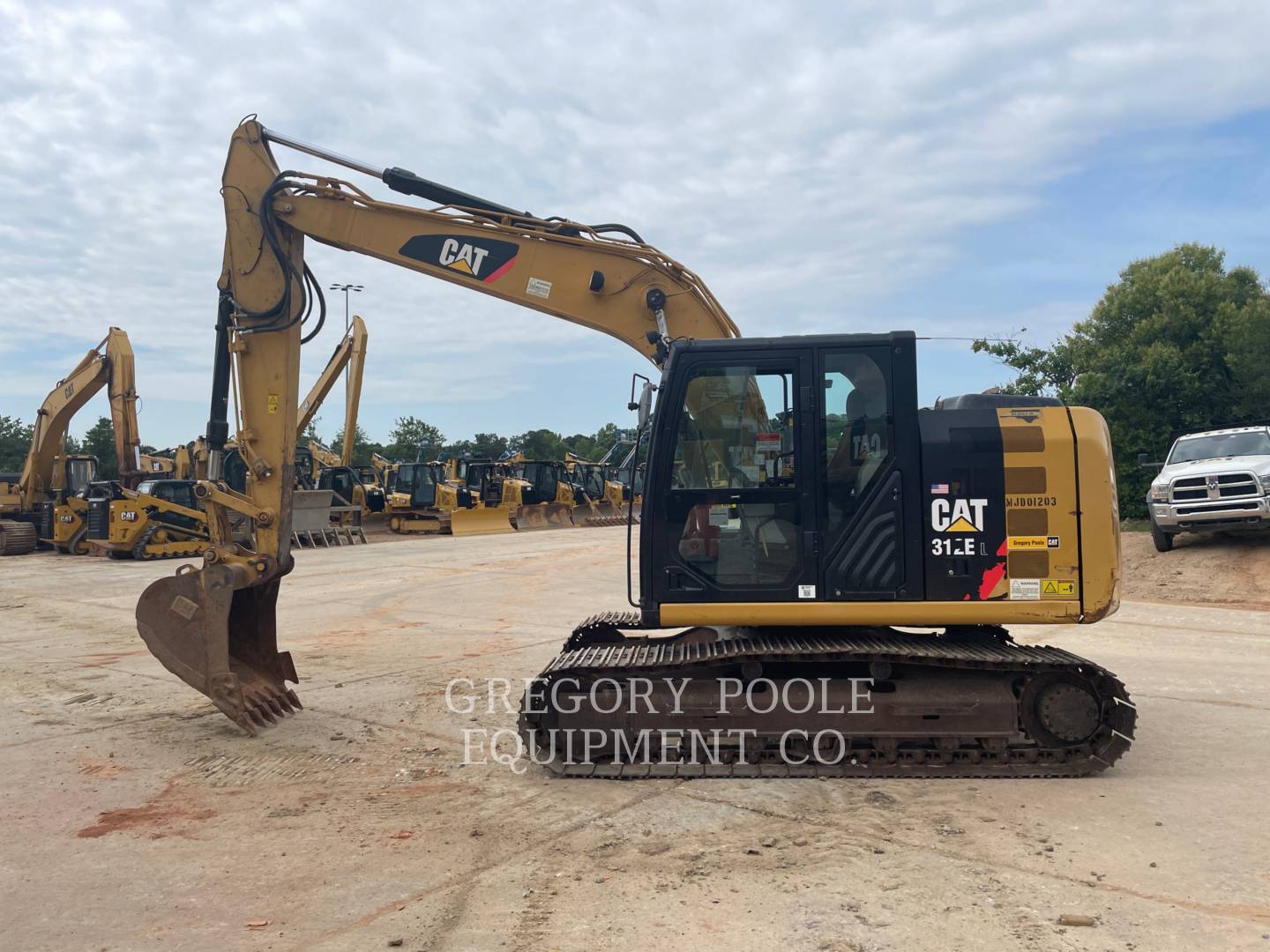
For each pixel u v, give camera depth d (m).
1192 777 5.48
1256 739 6.28
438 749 6.38
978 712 5.55
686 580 5.77
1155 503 15.47
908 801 5.14
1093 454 5.63
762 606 5.70
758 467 5.77
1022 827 4.70
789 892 3.97
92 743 6.65
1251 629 10.73
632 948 3.51
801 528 5.70
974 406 6.09
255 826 4.95
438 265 7.28
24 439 63.34
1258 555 14.43
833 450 5.72
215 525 7.14
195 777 5.84
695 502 5.79
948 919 3.69
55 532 26.62
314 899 4.02
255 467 7.27
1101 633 10.62
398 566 21.05
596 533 32.34
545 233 7.12
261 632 7.54
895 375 5.69
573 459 41.97
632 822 4.89
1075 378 30.41
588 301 7.07
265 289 7.36
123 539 23.81
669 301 6.98
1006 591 5.59
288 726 7.04
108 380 26.86
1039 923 3.64
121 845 4.70
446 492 33.88
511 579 18.08
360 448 78.44
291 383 7.38
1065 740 5.54
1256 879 4.03
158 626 6.90
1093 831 4.62
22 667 9.74
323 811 5.17
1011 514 5.61
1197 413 28.25
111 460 63.97
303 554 24.62
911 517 5.65
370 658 9.88
